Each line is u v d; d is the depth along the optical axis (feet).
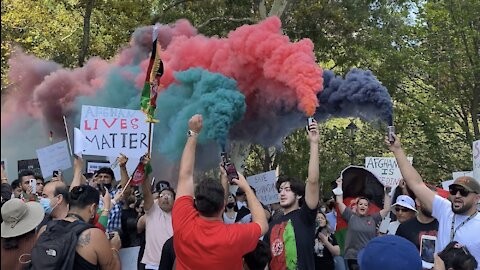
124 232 27.12
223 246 13.97
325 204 35.68
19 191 27.84
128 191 24.23
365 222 28.17
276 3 65.26
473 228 16.85
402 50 68.85
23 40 66.95
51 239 14.96
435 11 65.46
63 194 18.89
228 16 70.90
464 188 16.70
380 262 10.69
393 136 18.51
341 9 69.15
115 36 65.72
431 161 72.43
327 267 28.58
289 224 18.03
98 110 25.25
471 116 73.41
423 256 18.28
